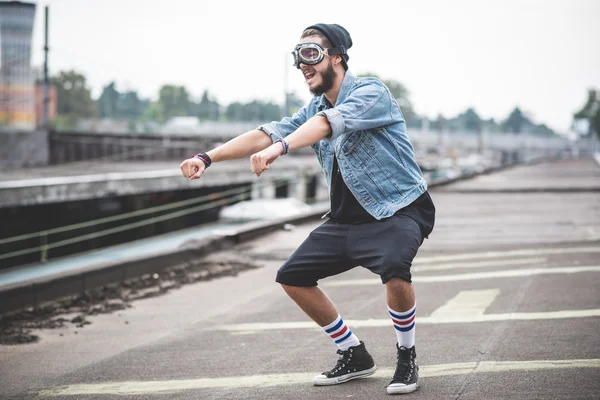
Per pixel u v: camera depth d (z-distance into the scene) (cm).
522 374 444
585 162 5956
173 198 3469
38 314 706
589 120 14212
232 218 2817
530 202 1928
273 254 1088
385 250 389
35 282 734
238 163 4381
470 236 1246
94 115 11100
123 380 487
